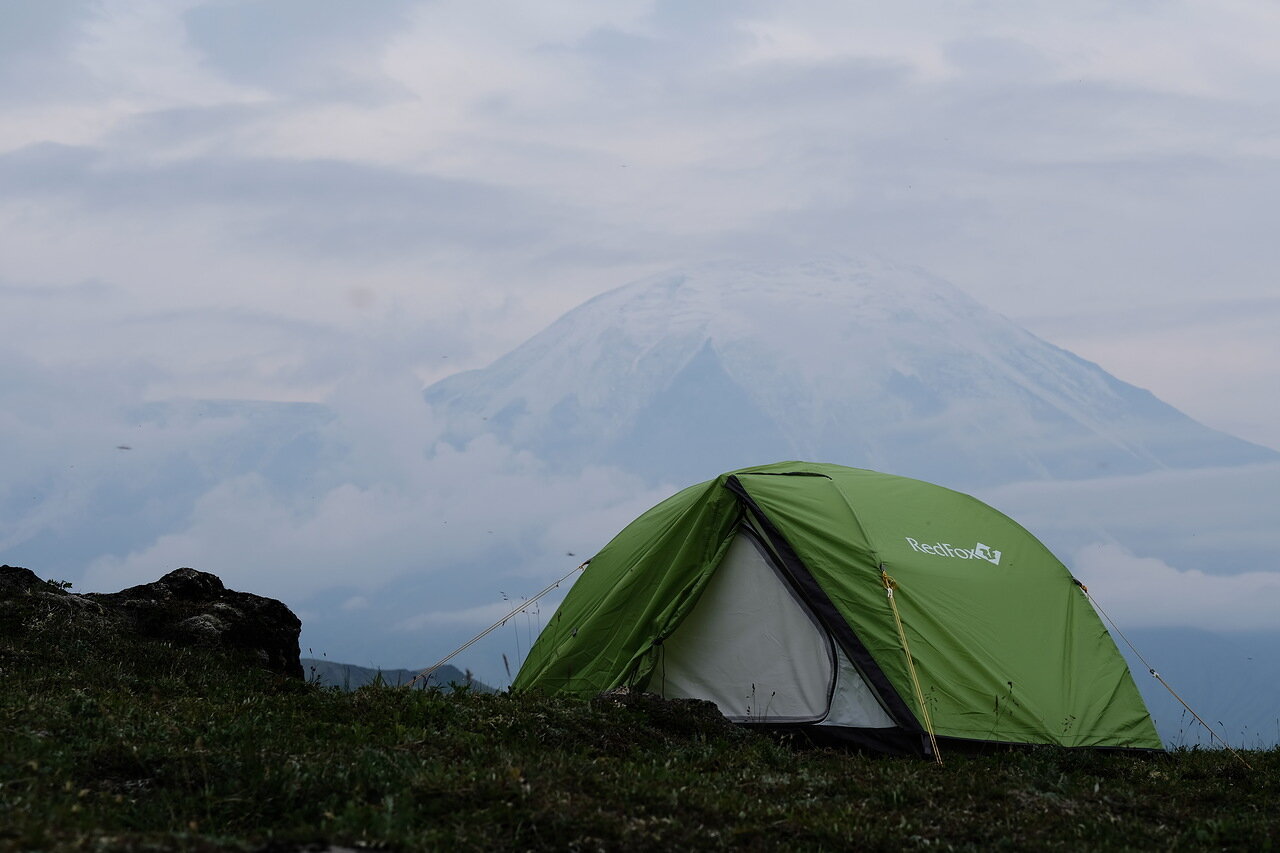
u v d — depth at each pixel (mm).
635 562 18297
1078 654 17000
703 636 17266
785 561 16812
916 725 15180
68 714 10742
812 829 9211
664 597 17422
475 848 7863
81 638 15281
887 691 15562
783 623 16875
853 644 15969
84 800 8383
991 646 16219
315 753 10016
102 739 9891
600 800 9258
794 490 17578
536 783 9234
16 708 10789
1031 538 18797
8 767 8641
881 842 9133
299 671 17984
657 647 17266
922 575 16562
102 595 17359
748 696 16703
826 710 16125
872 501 17609
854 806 10250
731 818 9367
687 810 9414
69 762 9148
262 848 7430
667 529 17953
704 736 13531
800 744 15961
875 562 16422
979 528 18328
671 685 17188
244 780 9023
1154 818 10898
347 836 7688
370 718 12633
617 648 17609
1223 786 13125
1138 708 16734
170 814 8219
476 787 8977
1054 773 13266
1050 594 17719
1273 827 10391
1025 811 10477
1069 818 10375
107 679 13461
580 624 18500
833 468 19516
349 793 8930
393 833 7699
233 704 12664
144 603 17031
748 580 17297
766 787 10844
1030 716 15641
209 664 15438
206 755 9547
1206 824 10398
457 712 12789
